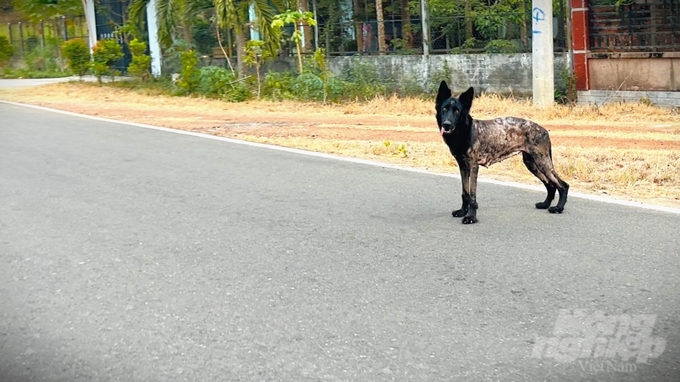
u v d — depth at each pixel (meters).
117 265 7.77
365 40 25.91
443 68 22.45
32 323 6.42
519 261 7.52
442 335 5.93
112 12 33.00
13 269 7.78
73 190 11.12
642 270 7.16
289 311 6.47
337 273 7.34
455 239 8.30
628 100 19.06
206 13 28.02
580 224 8.75
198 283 7.19
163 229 8.98
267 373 5.42
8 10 45.97
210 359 5.66
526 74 21.12
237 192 10.75
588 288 6.77
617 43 19.22
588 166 11.84
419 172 11.95
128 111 21.11
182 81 24.70
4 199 10.70
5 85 29.95
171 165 12.83
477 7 24.53
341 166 12.54
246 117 19.67
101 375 5.48
